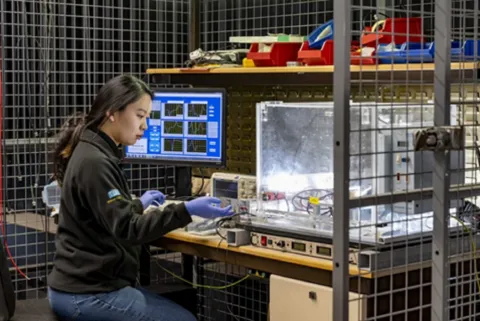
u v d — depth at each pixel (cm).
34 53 415
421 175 255
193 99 368
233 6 453
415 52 283
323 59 336
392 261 253
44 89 416
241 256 306
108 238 291
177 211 289
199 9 458
